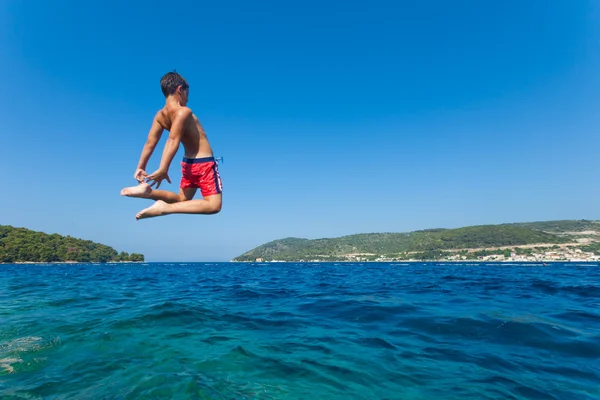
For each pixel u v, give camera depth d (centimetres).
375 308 1003
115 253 15788
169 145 334
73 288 1711
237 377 486
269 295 1377
